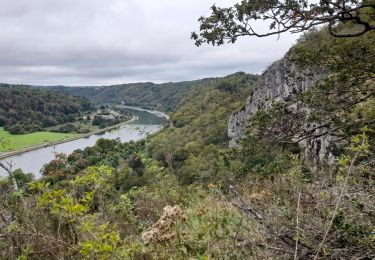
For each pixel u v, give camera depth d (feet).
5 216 9.27
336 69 23.24
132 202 15.40
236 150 23.53
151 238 9.23
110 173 11.41
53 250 8.76
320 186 10.15
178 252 9.19
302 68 25.86
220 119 223.51
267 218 8.59
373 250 6.97
